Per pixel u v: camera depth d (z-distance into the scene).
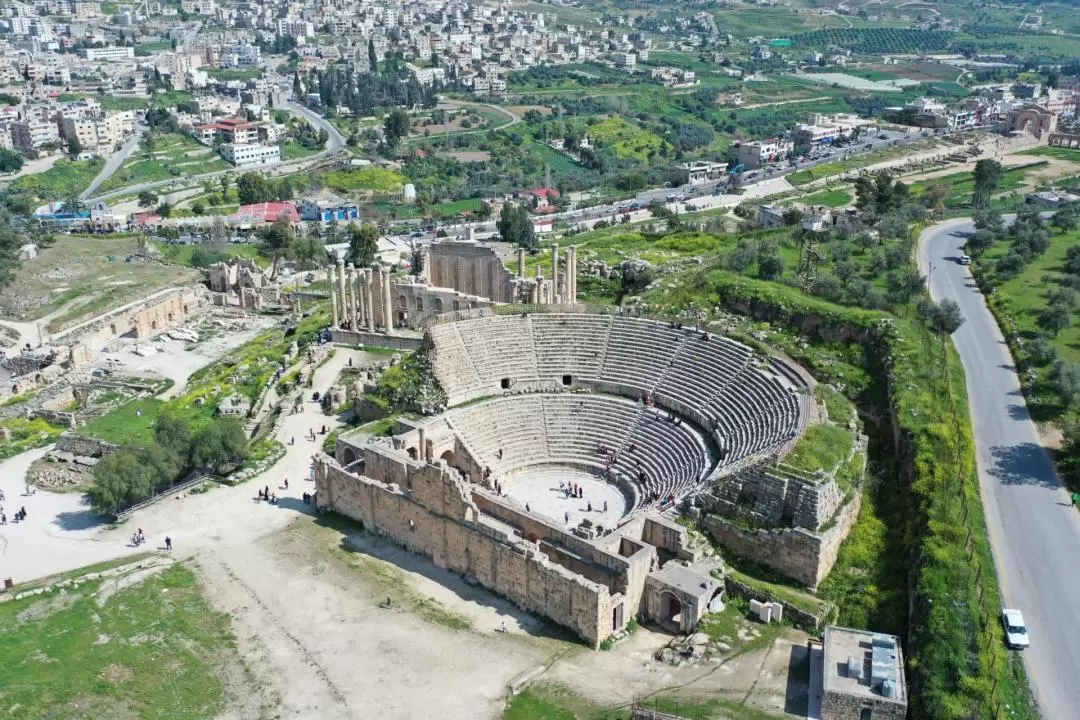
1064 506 73.00
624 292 133.38
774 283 116.38
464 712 60.91
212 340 147.62
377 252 195.88
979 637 58.94
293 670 65.69
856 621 66.62
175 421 97.50
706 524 76.81
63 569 79.06
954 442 79.81
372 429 97.06
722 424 91.06
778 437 81.62
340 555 81.38
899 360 93.69
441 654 67.31
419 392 102.38
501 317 109.94
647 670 63.66
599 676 63.59
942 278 123.25
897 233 138.62
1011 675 56.75
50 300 162.88
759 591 68.88
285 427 106.31
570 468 96.44
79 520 88.69
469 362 105.00
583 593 67.06
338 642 68.88
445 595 75.31
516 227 182.62
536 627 70.56
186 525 86.69
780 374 92.88
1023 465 78.50
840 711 55.94
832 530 70.56
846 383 94.94
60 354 136.62
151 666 65.62
